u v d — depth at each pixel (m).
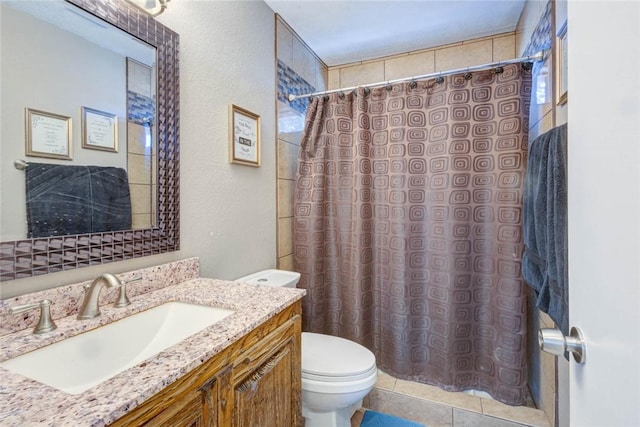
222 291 1.10
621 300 0.39
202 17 1.34
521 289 1.59
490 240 1.69
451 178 1.74
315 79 2.42
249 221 1.67
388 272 1.92
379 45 2.29
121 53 1.02
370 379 1.33
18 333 0.74
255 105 1.71
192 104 1.29
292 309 1.07
